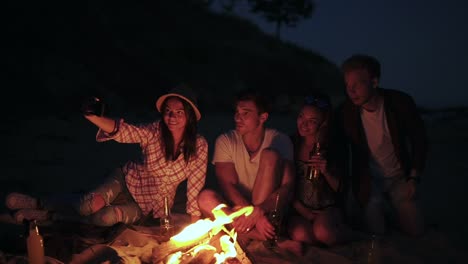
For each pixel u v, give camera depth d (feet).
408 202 13.32
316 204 13.11
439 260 11.89
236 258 10.54
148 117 40.01
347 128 13.24
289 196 12.98
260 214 12.12
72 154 23.59
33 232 9.53
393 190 13.51
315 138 12.96
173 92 12.27
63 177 18.97
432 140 30.86
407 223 13.47
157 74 51.67
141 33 59.11
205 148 13.12
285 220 13.55
